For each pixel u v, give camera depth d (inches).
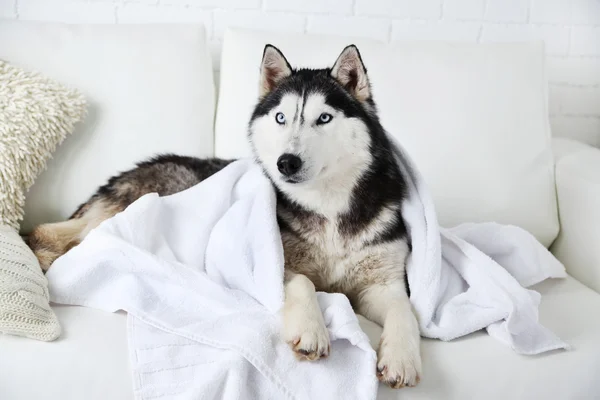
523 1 95.9
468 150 74.6
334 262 60.2
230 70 78.6
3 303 48.1
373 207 59.1
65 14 88.1
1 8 86.6
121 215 57.8
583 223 72.1
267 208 56.1
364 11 93.2
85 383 47.0
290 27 92.3
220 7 90.3
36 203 70.2
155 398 46.4
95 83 73.2
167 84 75.8
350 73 60.1
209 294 52.9
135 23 83.0
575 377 51.0
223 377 45.8
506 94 76.9
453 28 95.5
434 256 55.9
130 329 49.6
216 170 71.3
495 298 55.2
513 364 50.4
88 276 53.9
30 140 65.1
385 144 60.5
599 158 77.0
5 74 66.9
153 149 74.1
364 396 45.4
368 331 55.2
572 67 99.8
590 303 61.5
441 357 50.5
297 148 54.0
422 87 76.2
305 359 46.6
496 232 64.1
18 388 47.0
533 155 75.9
